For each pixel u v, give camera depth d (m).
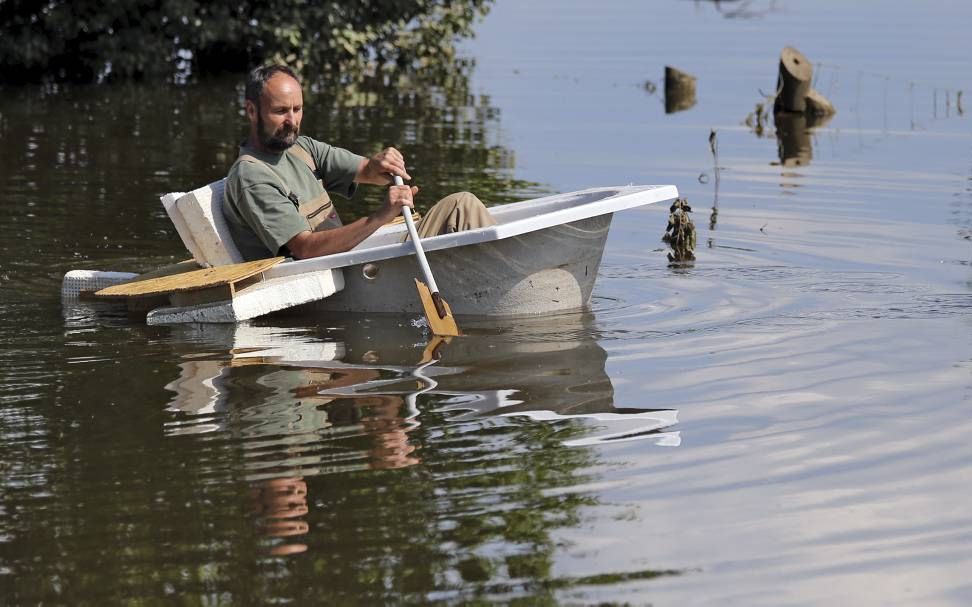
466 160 28.61
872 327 15.40
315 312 16.72
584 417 12.25
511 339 15.13
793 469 10.97
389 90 42.09
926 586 8.92
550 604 8.68
